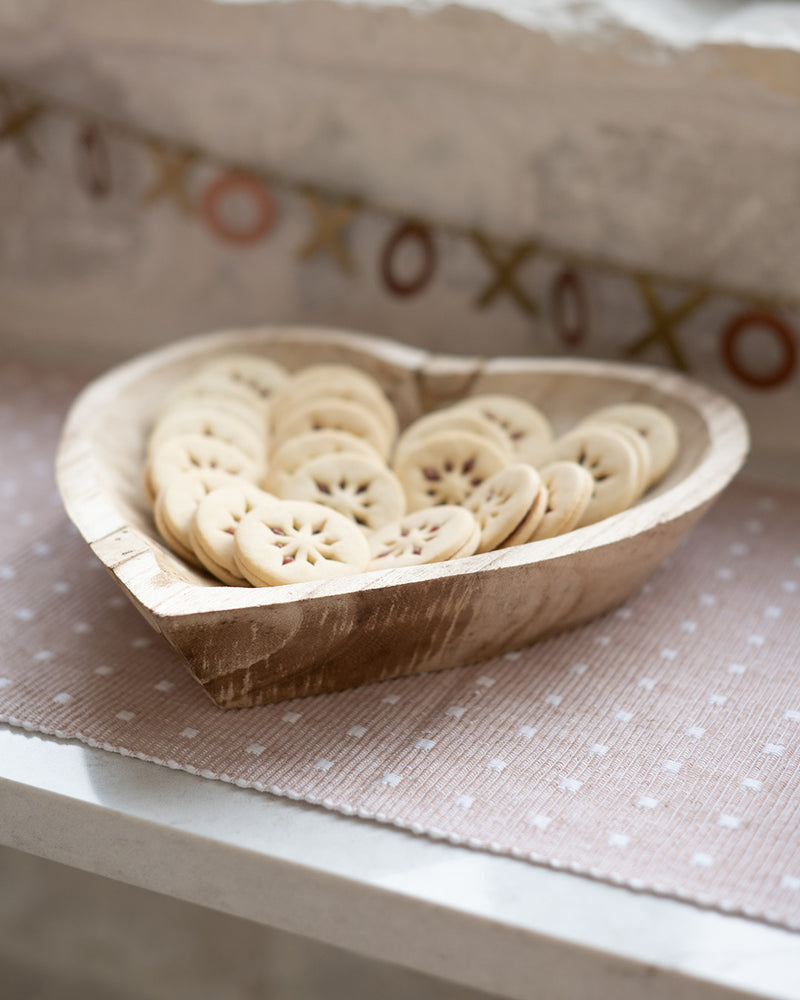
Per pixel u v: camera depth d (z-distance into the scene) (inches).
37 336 42.2
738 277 36.0
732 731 28.2
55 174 40.6
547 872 25.6
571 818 26.4
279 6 36.7
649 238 36.5
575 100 35.8
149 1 37.4
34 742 28.0
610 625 30.9
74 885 40.6
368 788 26.9
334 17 36.4
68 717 28.4
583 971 24.7
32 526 33.9
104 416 33.0
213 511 29.5
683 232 36.1
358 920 25.7
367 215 38.6
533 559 27.9
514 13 35.4
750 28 34.7
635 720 28.5
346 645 27.9
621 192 36.3
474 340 39.0
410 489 31.7
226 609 26.6
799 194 34.9
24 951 41.8
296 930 26.3
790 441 37.0
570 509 29.6
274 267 40.0
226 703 28.4
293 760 27.5
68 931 41.2
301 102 37.9
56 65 39.2
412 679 29.4
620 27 34.8
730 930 24.7
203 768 27.3
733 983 24.1
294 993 40.4
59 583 32.1
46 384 40.5
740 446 31.1
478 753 27.7
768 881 25.3
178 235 40.4
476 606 28.1
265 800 26.8
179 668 29.7
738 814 26.5
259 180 39.0
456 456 31.8
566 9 35.4
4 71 39.6
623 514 29.1
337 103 37.6
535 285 37.9
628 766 27.5
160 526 30.2
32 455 36.7
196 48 37.9
